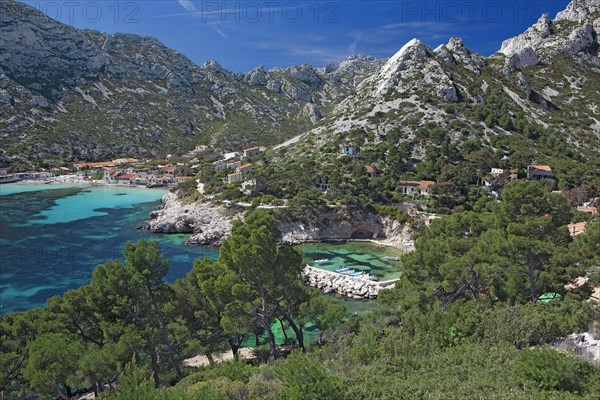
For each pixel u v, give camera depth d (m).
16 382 25.89
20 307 53.38
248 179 117.94
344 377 17.36
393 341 22.28
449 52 193.25
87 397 31.25
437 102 154.50
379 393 15.73
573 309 23.09
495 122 144.00
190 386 19.62
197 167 189.50
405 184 108.62
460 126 137.50
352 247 87.56
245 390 18.02
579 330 21.34
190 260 76.81
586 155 134.62
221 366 24.36
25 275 65.69
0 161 184.00
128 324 27.81
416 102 155.38
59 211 121.06
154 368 28.52
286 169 123.75
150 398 16.50
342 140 142.12
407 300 32.84
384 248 86.75
